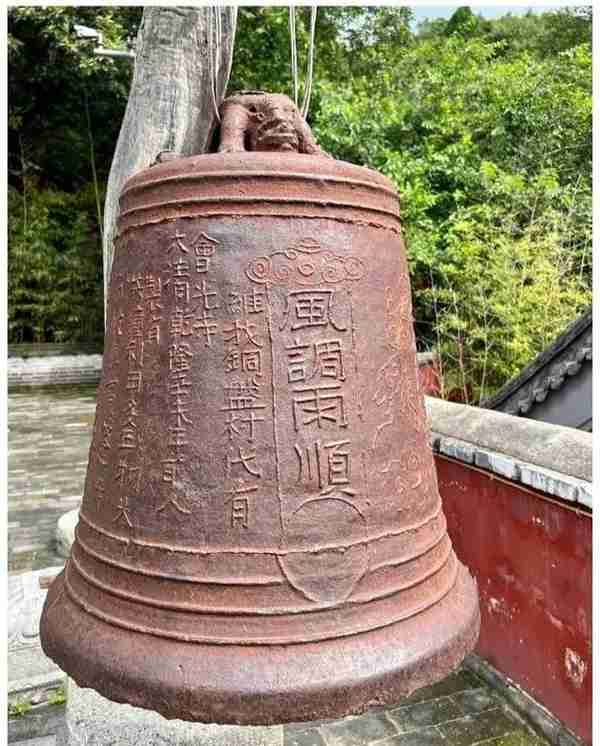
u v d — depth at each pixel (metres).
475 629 1.23
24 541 5.44
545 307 7.40
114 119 12.95
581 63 9.90
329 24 10.60
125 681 1.05
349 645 1.08
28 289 13.38
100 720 2.12
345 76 10.84
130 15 9.69
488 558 3.75
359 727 3.41
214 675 1.02
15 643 3.35
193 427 1.16
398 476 1.23
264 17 8.97
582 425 4.25
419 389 1.39
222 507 1.13
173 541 1.13
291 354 1.18
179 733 2.05
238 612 1.07
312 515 1.13
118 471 1.23
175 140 2.05
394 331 1.30
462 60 10.43
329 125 8.36
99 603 1.17
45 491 6.69
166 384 1.20
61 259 13.32
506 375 7.71
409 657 1.09
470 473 3.88
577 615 3.08
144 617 1.11
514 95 9.33
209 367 1.18
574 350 4.16
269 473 1.14
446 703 3.60
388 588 1.15
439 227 8.21
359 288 1.25
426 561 1.23
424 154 8.92
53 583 1.41
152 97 2.04
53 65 11.05
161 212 1.25
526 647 3.47
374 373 1.24
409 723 3.43
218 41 1.85
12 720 3.14
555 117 9.27
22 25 10.18
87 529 1.28
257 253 1.20
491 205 8.25
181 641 1.07
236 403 1.16
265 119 1.38
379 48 11.77
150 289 1.25
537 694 3.39
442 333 8.35
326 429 1.17
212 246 1.21
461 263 8.01
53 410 10.45
